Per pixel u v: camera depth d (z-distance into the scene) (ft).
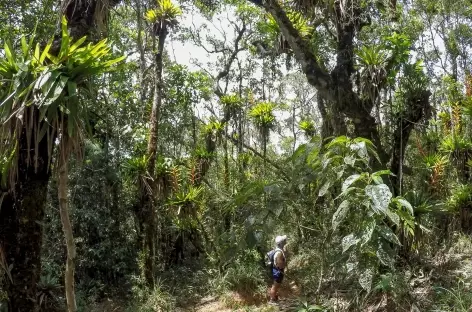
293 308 21.45
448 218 23.27
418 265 19.99
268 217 12.85
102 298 27.58
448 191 24.43
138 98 34.96
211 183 33.35
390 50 21.70
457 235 22.62
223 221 27.20
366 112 21.44
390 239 14.30
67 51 9.84
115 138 30.91
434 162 24.68
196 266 30.58
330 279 21.03
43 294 18.60
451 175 26.50
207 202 30.50
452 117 29.04
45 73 9.75
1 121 10.14
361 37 26.89
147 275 26.40
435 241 21.31
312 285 21.79
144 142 31.53
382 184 13.91
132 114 33.63
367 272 15.17
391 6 24.68
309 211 18.10
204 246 29.35
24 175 13.44
